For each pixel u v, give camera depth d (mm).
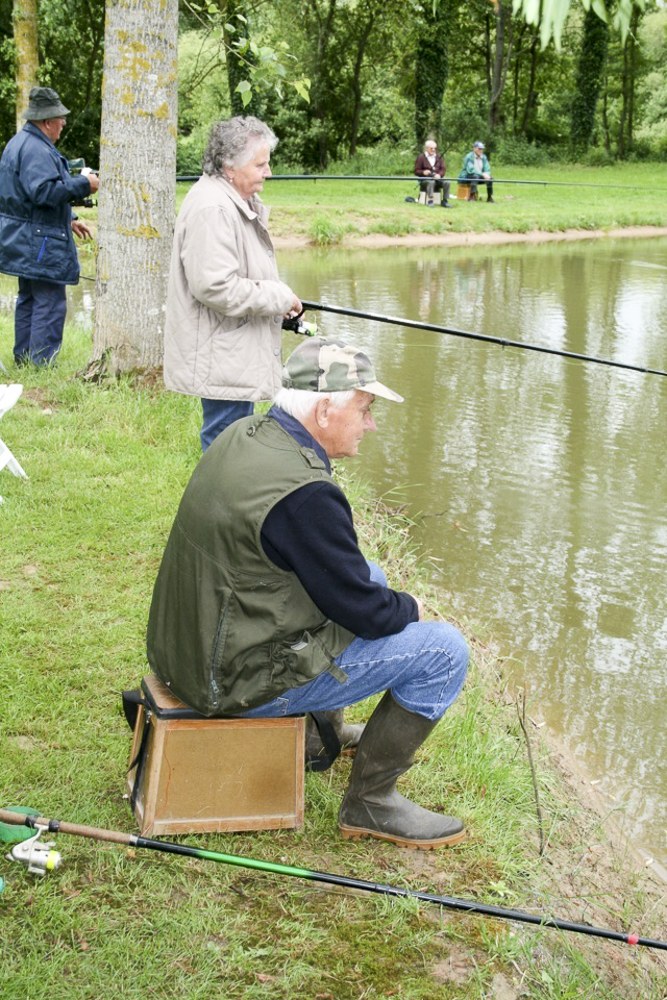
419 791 3148
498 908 2531
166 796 2703
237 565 2463
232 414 4547
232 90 27875
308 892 2650
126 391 6176
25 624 3781
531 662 4398
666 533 5746
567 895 2900
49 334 6793
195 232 4176
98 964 2359
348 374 2555
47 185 6305
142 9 5871
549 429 7457
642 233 21047
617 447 7117
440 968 2475
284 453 2494
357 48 29844
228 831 2779
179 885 2621
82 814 2799
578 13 35750
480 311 11453
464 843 2932
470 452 6941
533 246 18438
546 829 3188
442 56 31156
